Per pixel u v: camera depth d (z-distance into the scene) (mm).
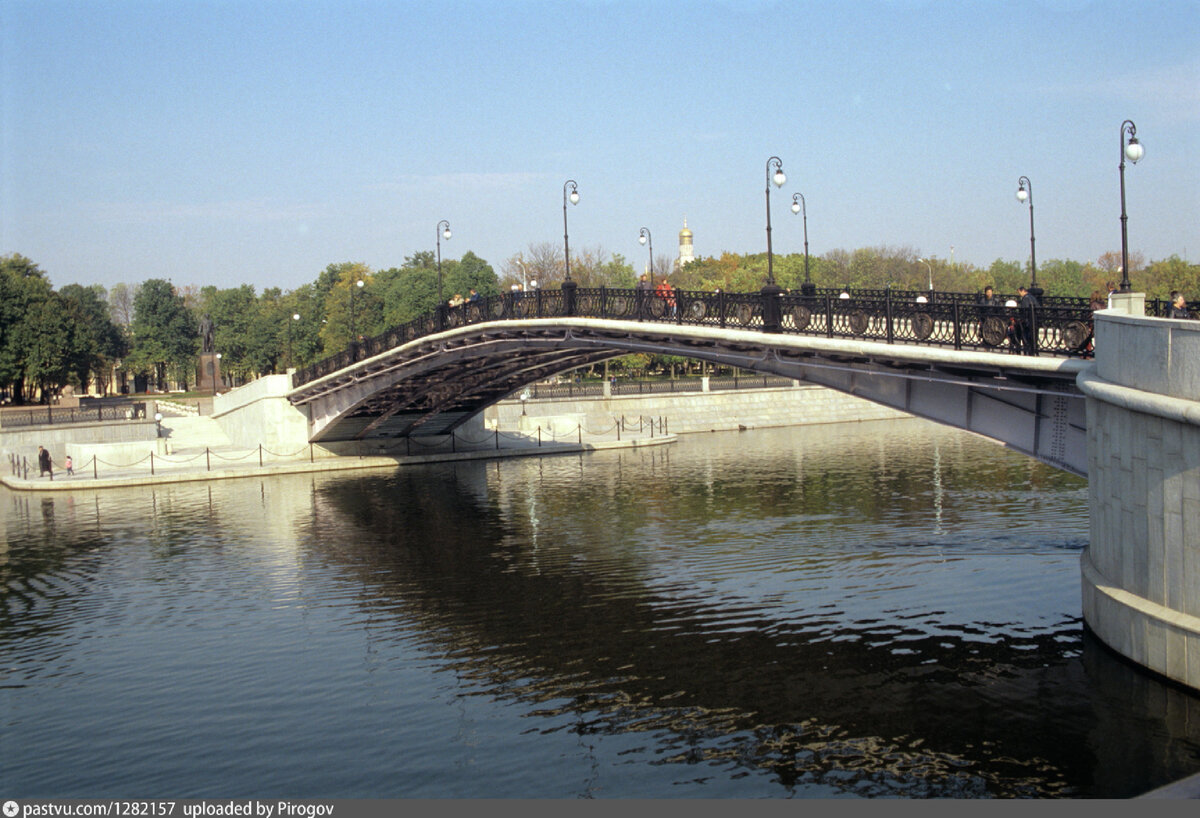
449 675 19125
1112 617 16938
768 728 15938
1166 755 14023
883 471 43500
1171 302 23141
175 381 130750
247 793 14484
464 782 14523
